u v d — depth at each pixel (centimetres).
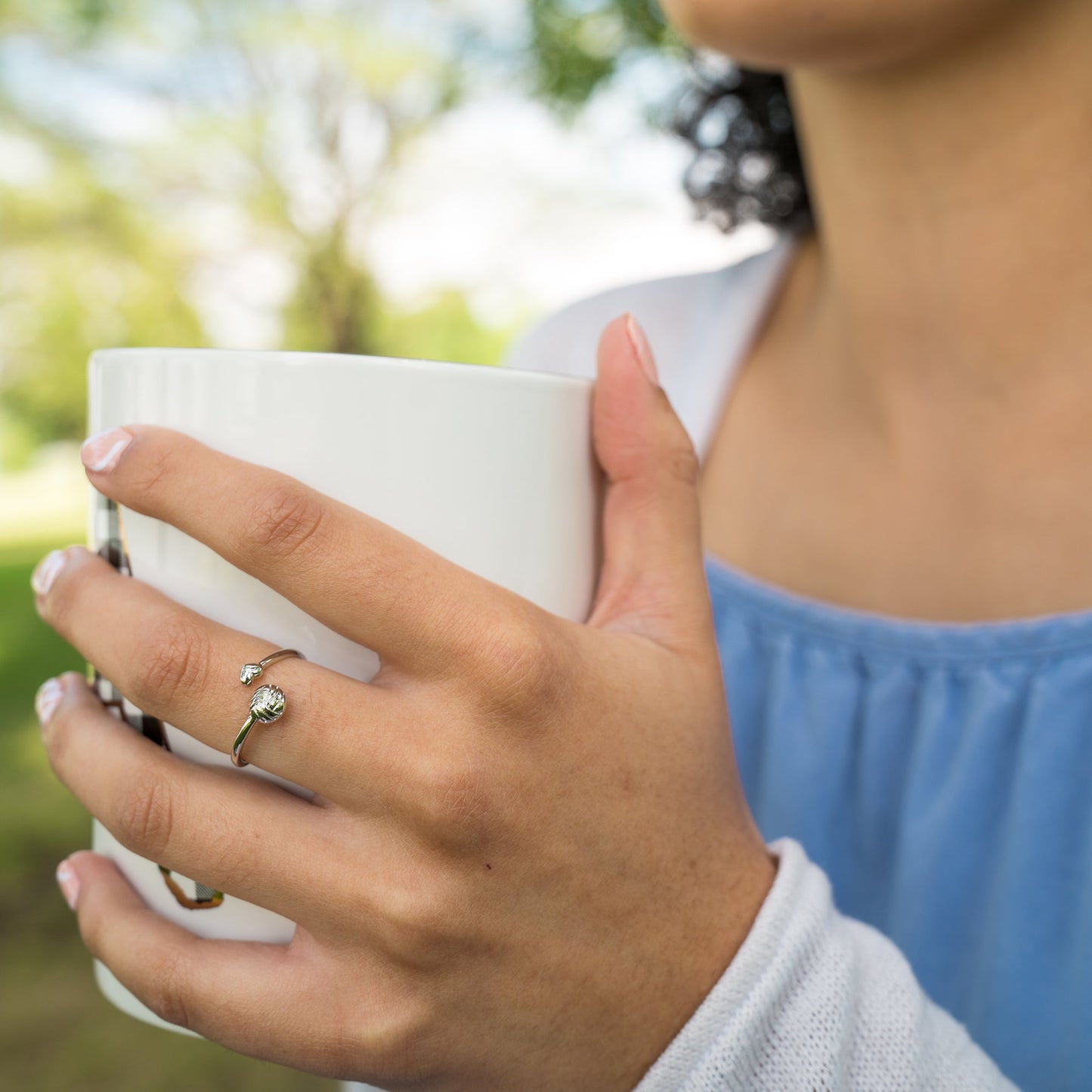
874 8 26
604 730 20
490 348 480
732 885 21
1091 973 26
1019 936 27
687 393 38
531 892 20
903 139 29
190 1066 81
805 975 21
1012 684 29
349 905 20
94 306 452
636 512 22
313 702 19
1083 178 28
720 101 47
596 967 20
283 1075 80
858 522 33
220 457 20
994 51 27
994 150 29
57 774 21
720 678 22
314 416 20
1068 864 27
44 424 502
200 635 20
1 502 495
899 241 30
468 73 400
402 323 470
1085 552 29
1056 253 29
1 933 103
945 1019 22
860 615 31
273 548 19
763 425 36
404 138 423
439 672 20
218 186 434
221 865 20
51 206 427
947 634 30
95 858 22
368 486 20
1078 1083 26
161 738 21
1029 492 30
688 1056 20
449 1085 21
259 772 21
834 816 31
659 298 42
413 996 20
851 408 33
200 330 459
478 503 20
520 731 20
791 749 32
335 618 20
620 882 20
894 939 29
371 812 20
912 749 30
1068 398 29
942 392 31
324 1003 20
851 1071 20
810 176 33
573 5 291
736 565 36
